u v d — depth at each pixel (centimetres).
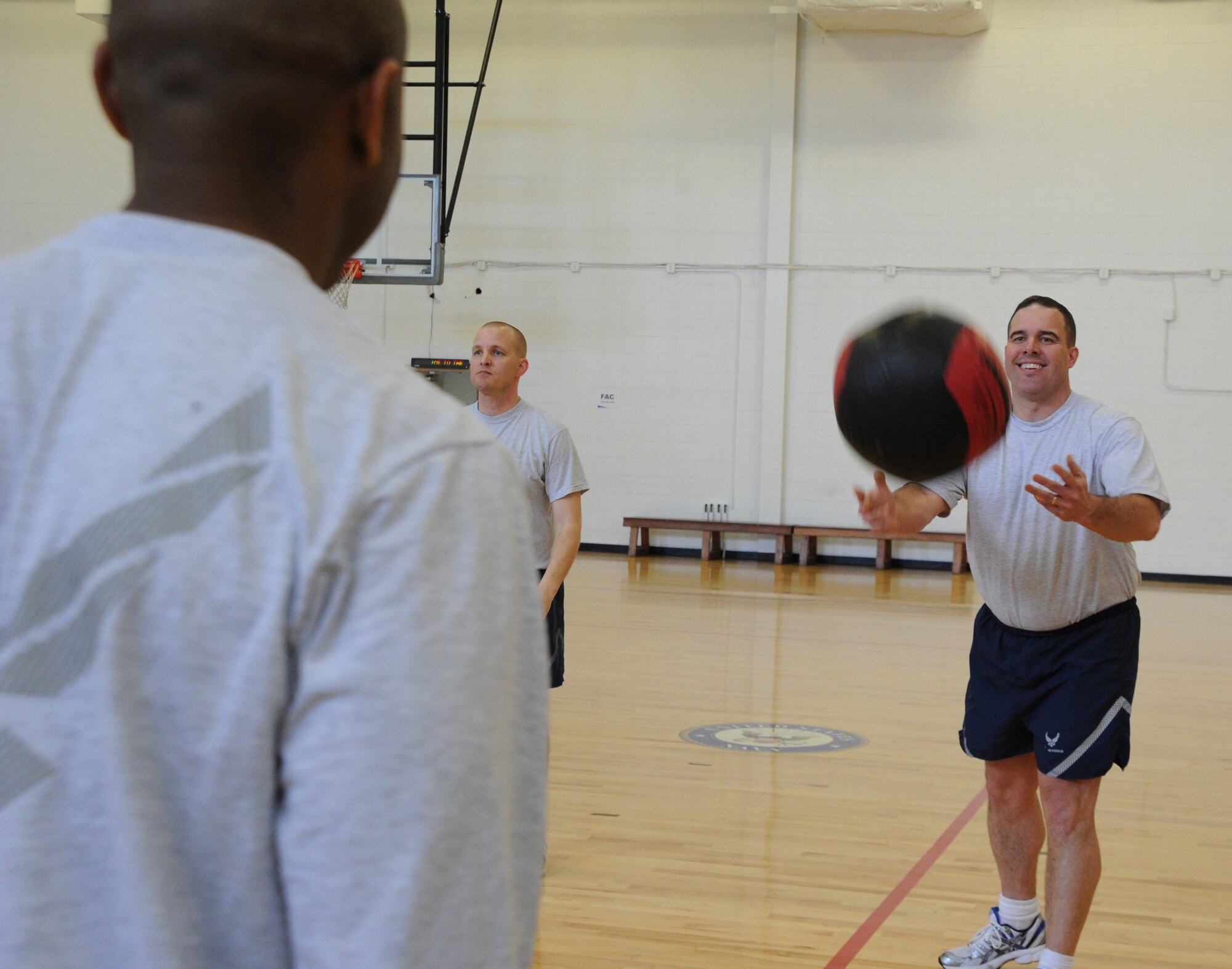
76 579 60
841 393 169
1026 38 1154
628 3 1223
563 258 1245
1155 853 374
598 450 1252
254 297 66
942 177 1177
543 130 1241
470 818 61
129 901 58
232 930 59
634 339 1241
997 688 262
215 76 68
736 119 1212
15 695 59
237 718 58
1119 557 251
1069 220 1154
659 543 1258
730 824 390
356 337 69
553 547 356
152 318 64
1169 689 643
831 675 652
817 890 330
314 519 60
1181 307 1137
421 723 59
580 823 388
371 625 60
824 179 1200
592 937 291
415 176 1127
